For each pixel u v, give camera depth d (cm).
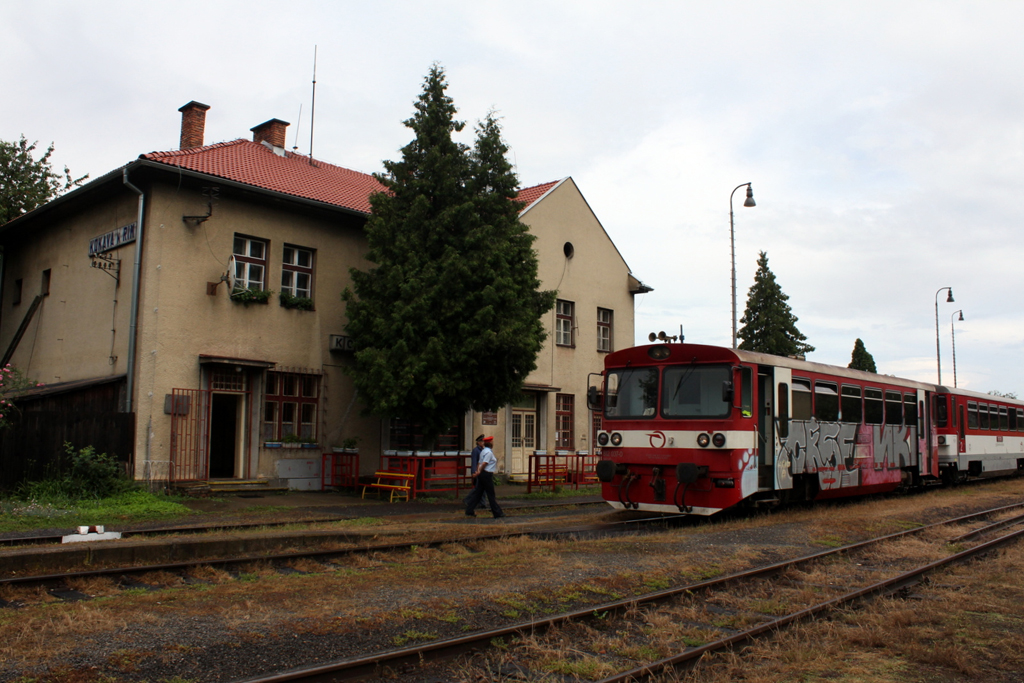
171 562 950
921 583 895
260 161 2128
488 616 702
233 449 1847
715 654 609
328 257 2016
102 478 1520
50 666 527
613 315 2814
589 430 2673
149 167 1673
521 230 1873
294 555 975
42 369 2055
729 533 1252
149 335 1681
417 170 1881
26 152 2806
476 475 1506
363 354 1769
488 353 1753
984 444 2502
